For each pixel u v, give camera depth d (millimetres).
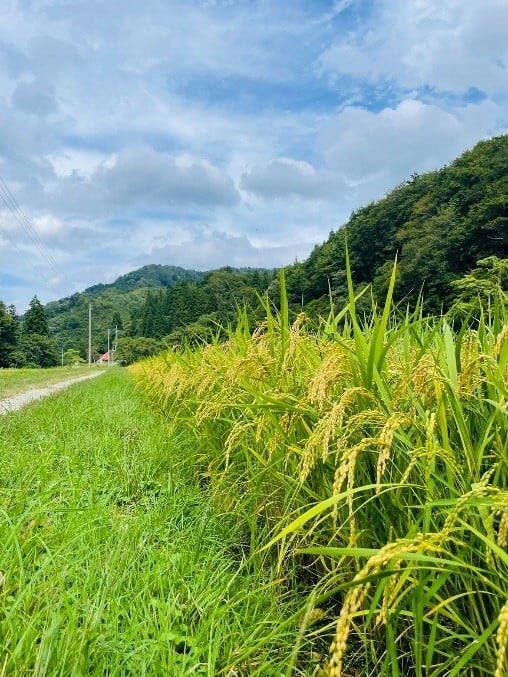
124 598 2207
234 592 2389
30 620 1790
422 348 1957
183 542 2918
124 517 3184
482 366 1659
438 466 1897
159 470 4738
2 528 2564
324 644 2135
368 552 1236
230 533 3121
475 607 1540
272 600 2297
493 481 1714
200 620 2121
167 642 1902
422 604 1438
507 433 1610
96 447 5391
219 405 3117
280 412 2459
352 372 2061
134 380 18312
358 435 2045
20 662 1615
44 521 2943
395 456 1931
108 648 1821
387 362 2371
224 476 3447
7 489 3320
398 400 1939
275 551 2732
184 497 3879
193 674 1805
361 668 2020
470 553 1527
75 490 3457
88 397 11805
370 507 2053
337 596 2367
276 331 3303
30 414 8109
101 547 2641
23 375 34531
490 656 1431
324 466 2264
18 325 92250
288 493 2469
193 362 5512
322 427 1755
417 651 1484
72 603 2119
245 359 3025
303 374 2893
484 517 1306
